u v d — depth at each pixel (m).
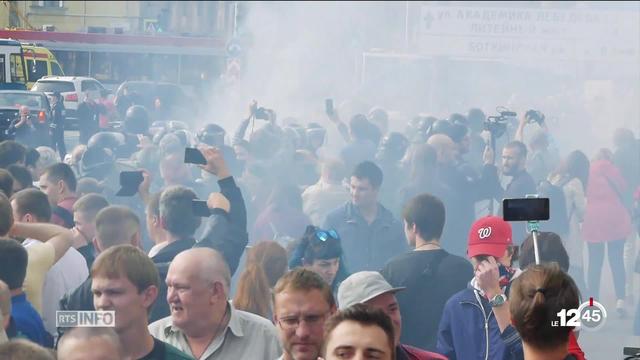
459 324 9.45
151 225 11.31
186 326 8.80
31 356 7.79
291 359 8.09
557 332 7.01
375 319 6.80
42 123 29.91
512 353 9.12
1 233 10.05
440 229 10.98
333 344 6.79
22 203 11.11
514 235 16.67
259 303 9.88
